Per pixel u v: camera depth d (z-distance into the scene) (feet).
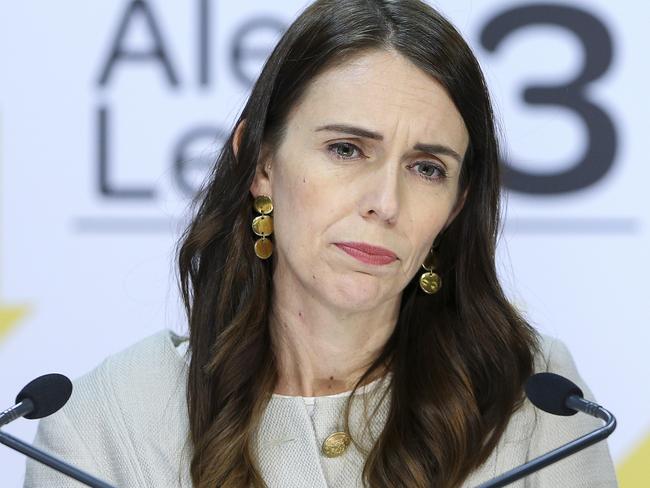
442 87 26.00
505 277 43.42
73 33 44.96
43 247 45.09
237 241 27.86
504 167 30.42
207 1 44.50
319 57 26.03
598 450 28.35
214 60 44.52
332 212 25.71
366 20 26.05
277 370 27.91
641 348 43.86
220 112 44.50
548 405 24.13
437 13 26.40
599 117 43.68
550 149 43.68
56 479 28.58
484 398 27.76
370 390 27.61
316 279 26.08
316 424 27.43
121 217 44.88
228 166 28.07
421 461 26.94
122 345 44.93
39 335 45.09
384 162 25.64
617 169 43.73
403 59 25.84
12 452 44.55
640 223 43.78
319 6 26.48
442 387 27.30
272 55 26.91
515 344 27.99
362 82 25.70
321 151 25.94
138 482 28.12
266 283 27.91
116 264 44.96
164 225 44.80
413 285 28.04
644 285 43.86
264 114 26.86
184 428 28.19
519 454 27.58
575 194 43.73
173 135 44.70
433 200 26.13
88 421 28.71
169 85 44.65
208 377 27.84
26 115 45.06
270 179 27.22
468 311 27.91
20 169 45.09
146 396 28.68
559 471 27.78
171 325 42.96
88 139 45.01
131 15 44.88
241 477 26.94
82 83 44.98
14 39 45.06
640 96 43.70
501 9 43.50
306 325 27.37
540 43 43.60
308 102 26.08
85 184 45.03
